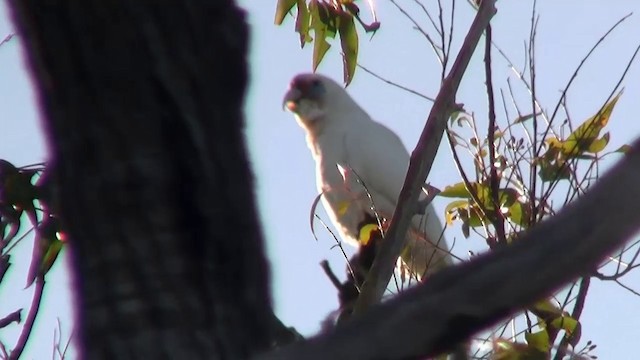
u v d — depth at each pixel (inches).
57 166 162.6
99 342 157.9
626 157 123.7
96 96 160.1
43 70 161.9
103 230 159.5
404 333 129.8
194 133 160.2
